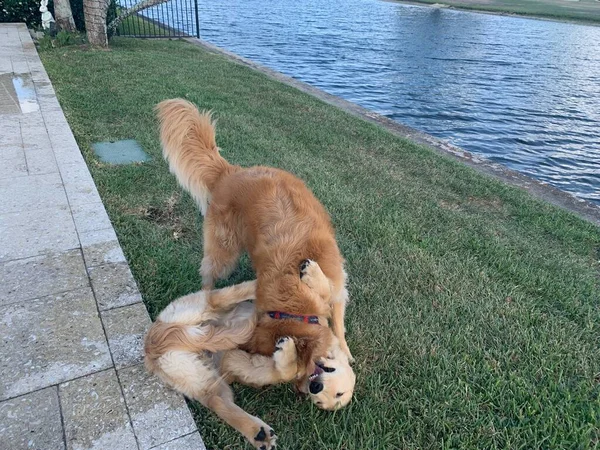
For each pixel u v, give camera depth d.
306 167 5.45
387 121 8.64
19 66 8.72
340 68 16.58
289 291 2.41
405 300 3.36
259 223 2.75
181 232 3.99
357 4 46.06
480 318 3.19
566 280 3.76
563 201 5.65
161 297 3.12
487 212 5.00
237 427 2.21
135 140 5.75
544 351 2.92
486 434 2.34
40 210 3.88
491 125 11.16
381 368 2.73
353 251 3.90
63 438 2.09
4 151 4.98
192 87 8.47
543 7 45.03
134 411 2.24
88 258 3.32
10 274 3.09
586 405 2.54
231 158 5.43
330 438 2.28
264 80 10.02
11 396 2.26
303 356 2.28
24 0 13.29
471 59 19.75
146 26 17.05
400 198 5.02
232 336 2.46
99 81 8.23
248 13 32.09
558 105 13.23
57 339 2.61
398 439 2.29
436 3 48.53
